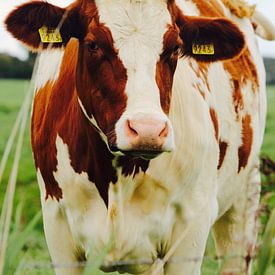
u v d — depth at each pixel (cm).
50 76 650
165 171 602
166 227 619
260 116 820
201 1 732
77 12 567
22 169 1788
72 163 606
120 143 497
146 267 630
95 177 599
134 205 607
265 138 2567
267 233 429
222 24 593
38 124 645
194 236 633
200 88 648
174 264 636
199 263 646
